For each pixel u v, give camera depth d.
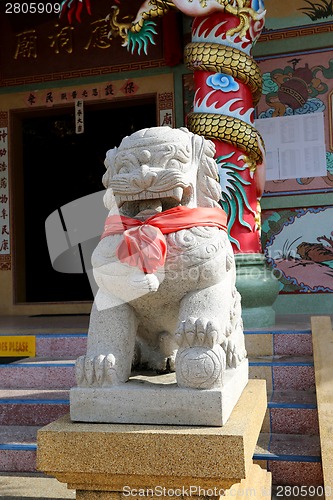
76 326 5.47
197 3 5.04
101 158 11.61
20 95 8.34
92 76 8.05
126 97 7.91
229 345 2.25
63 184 11.72
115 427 1.86
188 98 7.65
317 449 3.00
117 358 2.00
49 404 3.52
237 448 1.72
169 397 1.87
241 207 5.17
